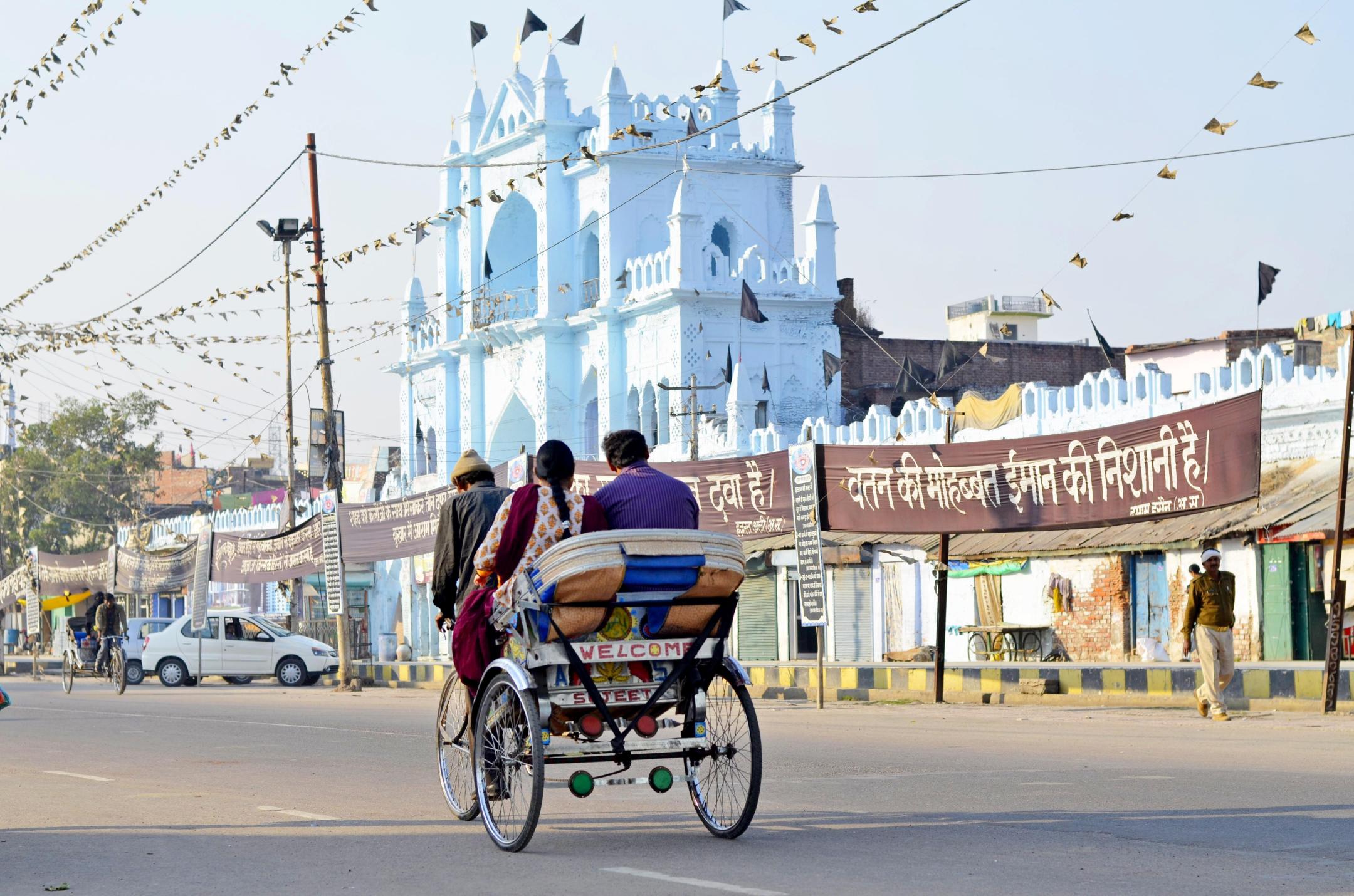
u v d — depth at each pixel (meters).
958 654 32.44
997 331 70.25
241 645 37.91
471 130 53.75
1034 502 20.05
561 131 50.19
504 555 8.03
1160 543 26.72
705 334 46.66
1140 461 18.81
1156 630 28.08
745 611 37.88
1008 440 20.28
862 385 53.66
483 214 53.50
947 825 8.46
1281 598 25.41
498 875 7.11
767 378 47.16
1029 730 16.33
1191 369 40.09
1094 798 9.54
